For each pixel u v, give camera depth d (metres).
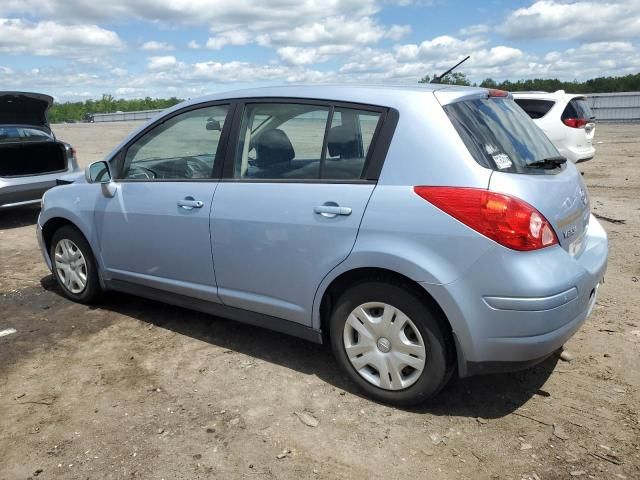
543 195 2.92
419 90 3.21
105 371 3.72
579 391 3.39
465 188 2.85
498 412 3.20
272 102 3.61
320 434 3.01
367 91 3.30
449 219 2.86
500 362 2.91
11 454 2.88
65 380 3.61
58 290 5.30
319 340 3.49
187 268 3.98
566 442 2.91
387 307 3.14
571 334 2.98
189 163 3.98
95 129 31.77
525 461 2.78
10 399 3.40
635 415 3.13
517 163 3.06
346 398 3.37
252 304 3.70
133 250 4.30
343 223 3.16
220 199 3.71
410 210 2.96
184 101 4.12
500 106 3.47
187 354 3.96
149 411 3.24
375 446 2.91
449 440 2.95
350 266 3.15
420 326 3.04
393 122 3.12
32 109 9.16
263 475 2.70
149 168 4.23
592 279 3.08
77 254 4.82
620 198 9.16
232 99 3.80
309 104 3.44
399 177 3.04
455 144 2.94
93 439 2.99
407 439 2.96
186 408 3.27
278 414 3.20
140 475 2.71
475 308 2.85
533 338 2.80
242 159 3.69
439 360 3.02
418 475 2.69
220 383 3.55
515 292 2.76
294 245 3.37
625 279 5.29
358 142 3.22
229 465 2.77
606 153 15.14
